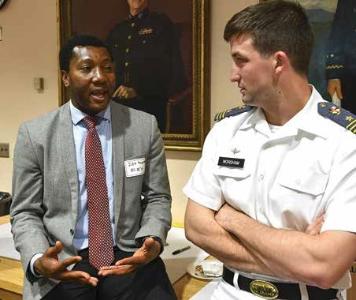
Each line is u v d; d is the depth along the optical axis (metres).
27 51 2.60
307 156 1.06
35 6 2.53
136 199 1.53
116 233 1.50
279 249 1.00
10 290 1.62
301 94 1.09
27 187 1.48
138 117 1.60
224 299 1.18
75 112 1.52
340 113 1.08
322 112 1.10
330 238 0.96
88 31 2.36
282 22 1.02
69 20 2.40
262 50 1.03
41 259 1.29
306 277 0.97
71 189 1.46
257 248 1.04
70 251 1.44
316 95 1.14
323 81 1.83
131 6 2.22
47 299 1.39
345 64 1.78
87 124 1.51
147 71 2.22
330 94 1.82
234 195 1.16
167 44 2.15
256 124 1.18
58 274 1.26
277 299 1.09
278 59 1.04
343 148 1.02
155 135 1.61
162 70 2.18
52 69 2.53
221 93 2.09
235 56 1.07
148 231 1.45
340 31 1.77
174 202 2.29
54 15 2.47
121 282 1.44
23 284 1.53
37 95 2.61
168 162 2.27
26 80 2.63
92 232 1.46
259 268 1.08
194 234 1.20
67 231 1.44
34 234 1.42
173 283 1.60
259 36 1.03
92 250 1.45
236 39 1.06
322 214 1.04
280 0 1.09
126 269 1.30
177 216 2.29
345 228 0.96
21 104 2.67
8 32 2.64
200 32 2.05
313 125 1.08
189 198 1.26
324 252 0.96
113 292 1.43
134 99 2.28
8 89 2.70
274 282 1.09
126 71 2.28
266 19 1.03
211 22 2.06
